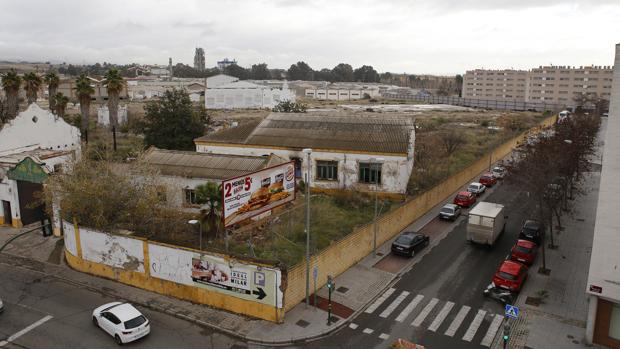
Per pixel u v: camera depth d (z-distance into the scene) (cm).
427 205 4309
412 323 2388
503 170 5631
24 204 3700
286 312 2423
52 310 2478
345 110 13300
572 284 2838
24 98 12950
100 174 2911
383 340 2234
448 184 4853
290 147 4391
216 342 2202
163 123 5941
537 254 3303
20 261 3114
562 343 2214
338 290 2700
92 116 10062
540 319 2430
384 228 3447
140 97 16538
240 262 2359
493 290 2680
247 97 14175
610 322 2138
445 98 18162
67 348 2142
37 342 2186
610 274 2055
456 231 3812
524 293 2722
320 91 19962
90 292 2683
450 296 2686
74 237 2927
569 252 3353
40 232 3584
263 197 2881
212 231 2925
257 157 3816
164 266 2600
